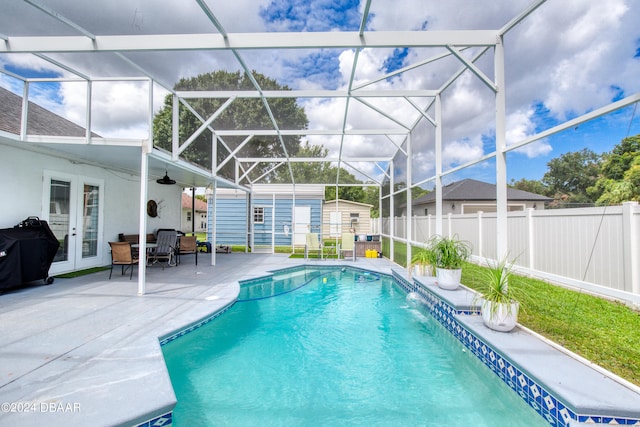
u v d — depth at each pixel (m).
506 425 2.41
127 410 1.94
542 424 2.25
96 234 7.73
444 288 4.76
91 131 5.21
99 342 3.05
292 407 2.66
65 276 6.48
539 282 3.63
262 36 3.80
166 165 6.94
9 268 4.93
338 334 4.36
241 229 14.51
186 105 6.29
